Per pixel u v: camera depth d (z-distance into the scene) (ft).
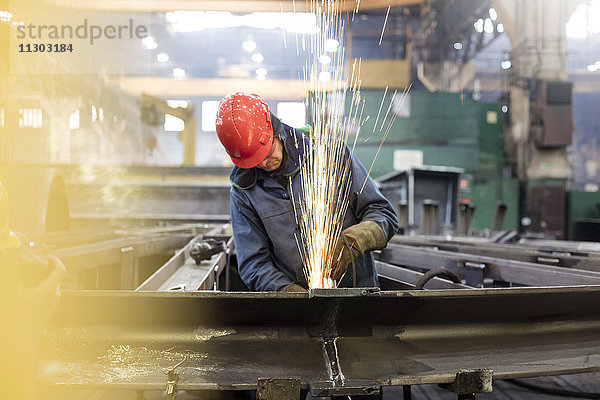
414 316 4.42
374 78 45.65
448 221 29.63
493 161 40.86
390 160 37.81
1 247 2.61
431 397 7.97
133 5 40.19
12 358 2.67
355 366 4.15
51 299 2.72
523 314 4.63
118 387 3.73
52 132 32.60
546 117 39.88
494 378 4.08
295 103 50.49
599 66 69.87
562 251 9.23
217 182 26.45
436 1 50.42
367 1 44.96
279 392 3.79
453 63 55.16
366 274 6.26
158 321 4.26
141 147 46.42
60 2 31.42
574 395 7.63
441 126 38.32
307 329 4.39
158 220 21.77
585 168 83.25
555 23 40.32
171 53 58.18
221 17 50.98
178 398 5.57
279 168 6.03
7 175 11.51
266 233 6.31
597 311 4.87
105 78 40.57
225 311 4.17
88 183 24.02
